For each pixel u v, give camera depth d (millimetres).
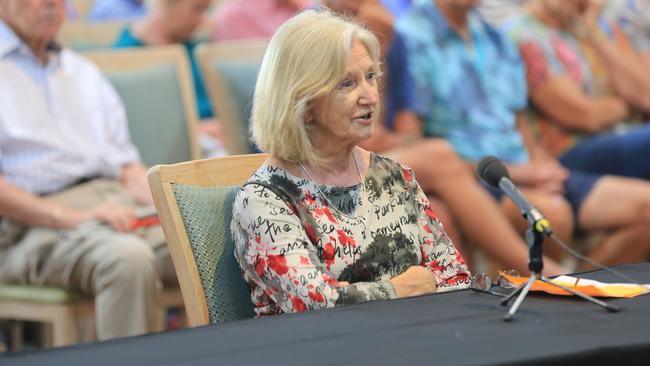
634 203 9023
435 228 4516
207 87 8070
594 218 9086
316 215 4160
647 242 9109
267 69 4172
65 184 7285
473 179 8586
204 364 2926
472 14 9203
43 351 3139
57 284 6691
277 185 4145
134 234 6824
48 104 7332
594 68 10305
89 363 2984
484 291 3875
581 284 3857
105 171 7496
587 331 3152
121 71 7941
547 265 8859
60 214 6805
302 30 4117
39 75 7324
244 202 4105
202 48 8062
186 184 4340
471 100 8953
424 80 8703
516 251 8375
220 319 4195
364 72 4137
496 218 8391
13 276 6820
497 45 9227
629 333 3119
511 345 2982
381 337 3150
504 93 9203
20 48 7258
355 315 3494
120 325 6500
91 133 7492
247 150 8016
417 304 3672
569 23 10172
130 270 6480
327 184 4238
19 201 6785
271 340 3166
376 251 4242
